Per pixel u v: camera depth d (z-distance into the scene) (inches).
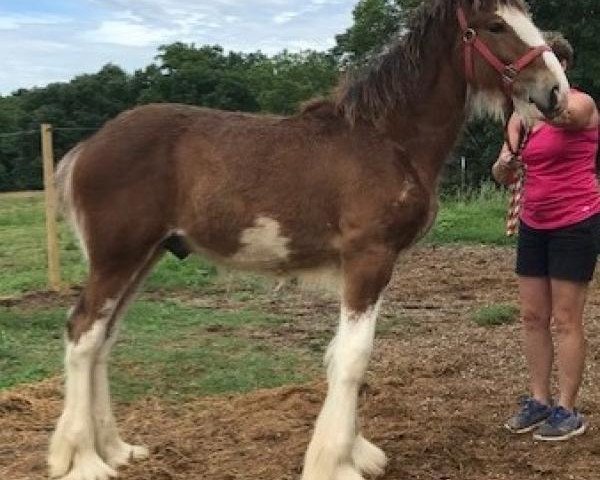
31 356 274.7
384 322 324.8
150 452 181.5
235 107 1519.4
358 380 158.9
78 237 171.8
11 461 180.9
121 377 247.8
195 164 165.0
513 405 210.8
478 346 279.1
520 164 187.8
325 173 160.1
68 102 1504.7
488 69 161.5
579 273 178.9
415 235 164.7
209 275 418.9
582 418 187.8
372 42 890.7
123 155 165.8
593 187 178.9
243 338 301.4
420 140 165.6
